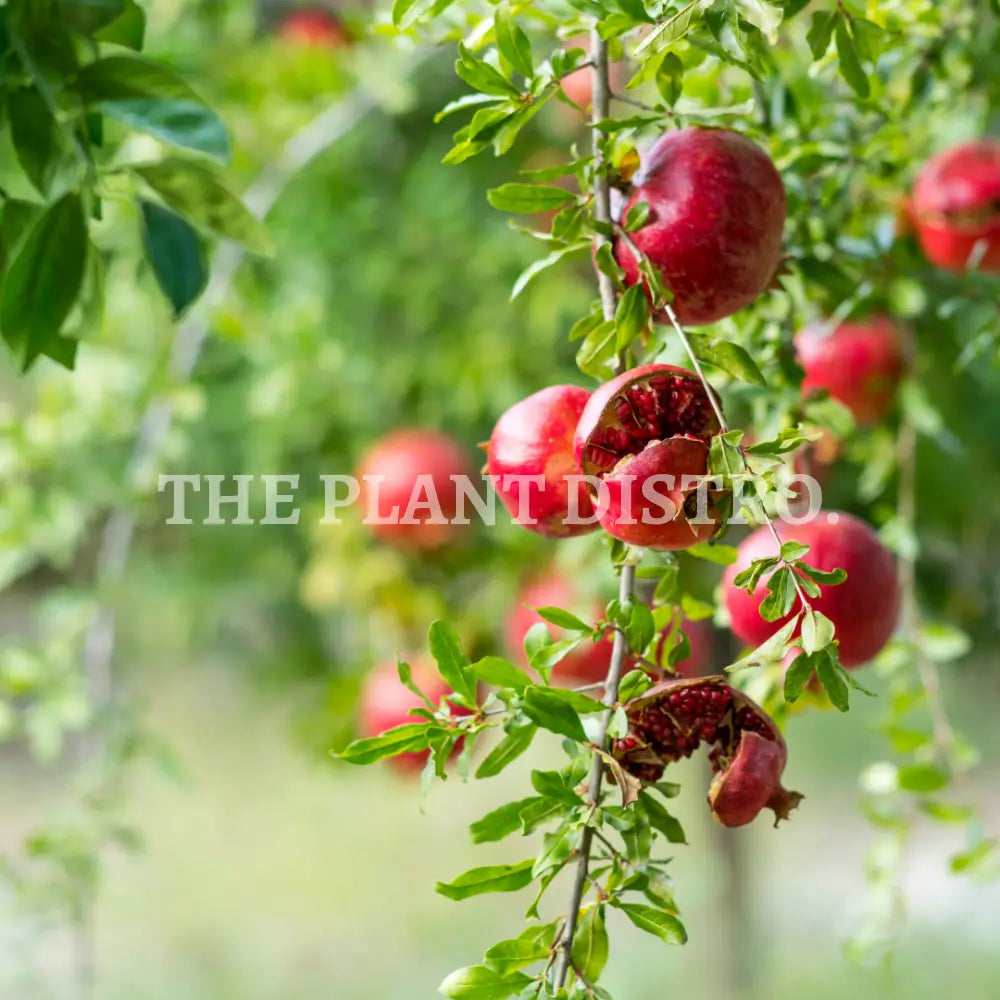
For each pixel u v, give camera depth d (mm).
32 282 1627
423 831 5562
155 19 2803
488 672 1522
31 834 2303
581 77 1958
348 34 2812
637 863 1498
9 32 1620
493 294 2857
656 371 1498
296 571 3178
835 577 1484
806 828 5434
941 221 1893
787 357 1773
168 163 1660
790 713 1765
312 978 4516
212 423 3076
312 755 2826
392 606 2527
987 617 2703
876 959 1944
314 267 2980
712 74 1807
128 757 2387
